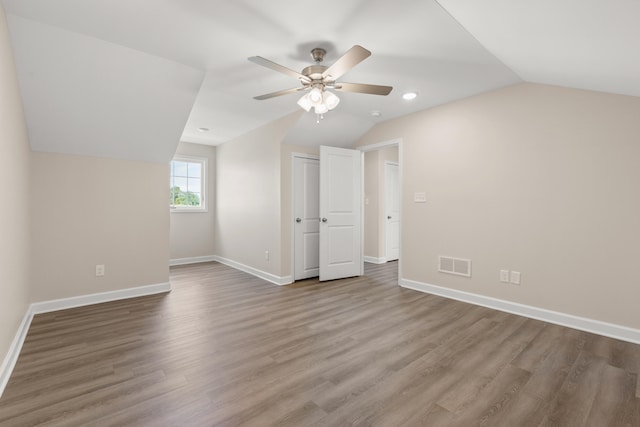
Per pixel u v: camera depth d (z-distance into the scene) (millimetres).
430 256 3844
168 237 3953
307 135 4340
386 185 6176
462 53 2432
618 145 2529
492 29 1973
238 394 1773
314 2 1837
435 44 2295
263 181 4672
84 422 1532
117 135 3240
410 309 3246
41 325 2777
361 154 4852
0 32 1766
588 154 2670
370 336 2576
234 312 3160
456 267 3580
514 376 1968
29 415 1577
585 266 2689
